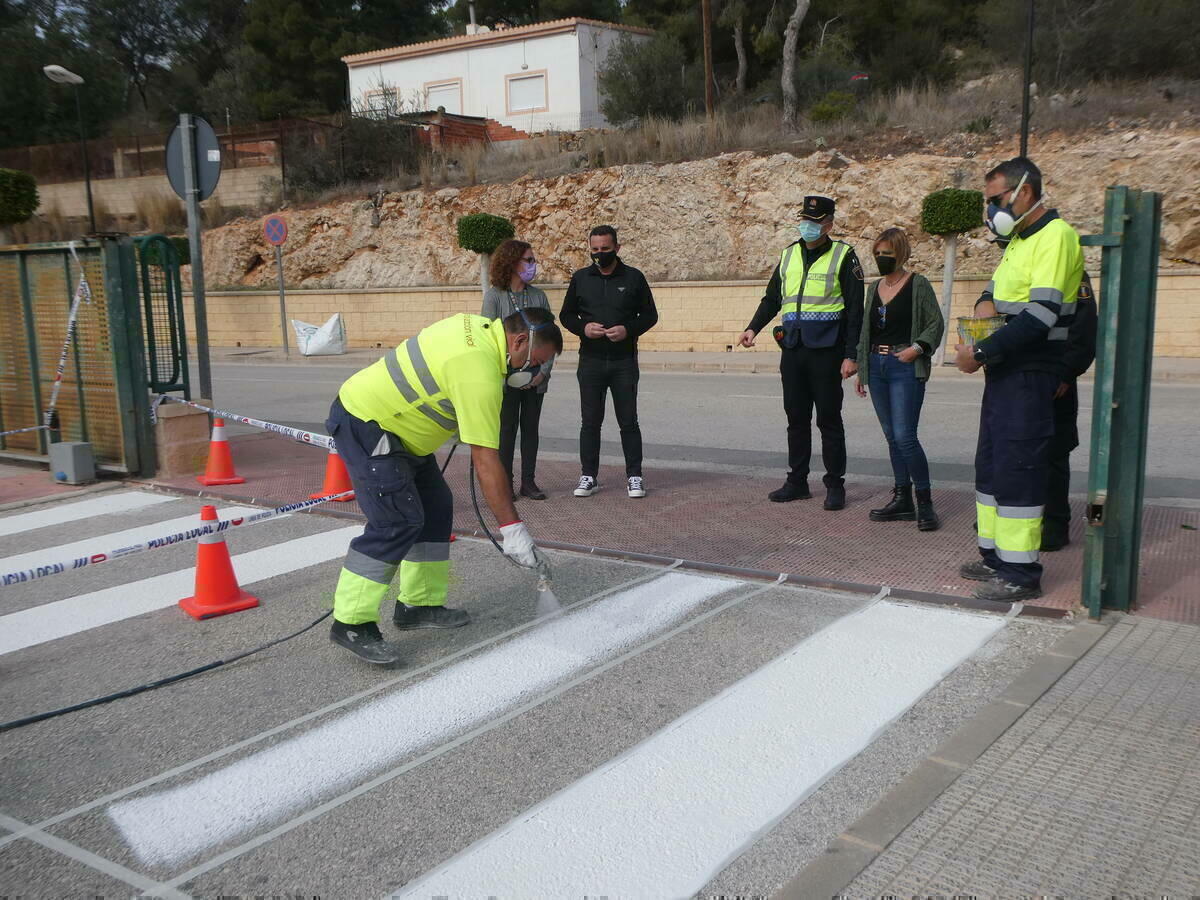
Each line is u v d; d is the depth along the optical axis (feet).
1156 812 9.34
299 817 9.93
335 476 24.04
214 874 9.01
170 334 27.50
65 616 16.30
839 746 10.94
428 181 78.89
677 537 19.69
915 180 59.36
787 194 63.26
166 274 27.22
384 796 10.28
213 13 153.69
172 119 147.43
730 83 103.09
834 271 20.52
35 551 20.25
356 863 9.09
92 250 25.77
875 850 8.84
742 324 61.11
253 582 17.85
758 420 35.76
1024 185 14.12
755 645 13.97
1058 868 8.53
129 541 20.86
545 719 11.91
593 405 23.24
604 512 21.99
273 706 12.60
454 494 24.26
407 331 73.77
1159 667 12.56
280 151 88.33
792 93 73.05
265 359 71.61
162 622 15.93
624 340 22.68
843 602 15.64
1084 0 70.44
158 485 25.75
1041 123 59.16
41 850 9.49
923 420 34.06
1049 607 14.66
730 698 12.25
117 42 151.94
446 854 9.17
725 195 65.16
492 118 100.68
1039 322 13.89
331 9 131.13
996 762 10.34
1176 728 10.96
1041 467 14.74
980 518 15.80
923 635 14.12
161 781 10.77
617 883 8.60
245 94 128.98
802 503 22.18
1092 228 54.60
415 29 140.15
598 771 10.57
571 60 96.02
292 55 127.03
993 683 12.46
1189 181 51.88
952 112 63.98
